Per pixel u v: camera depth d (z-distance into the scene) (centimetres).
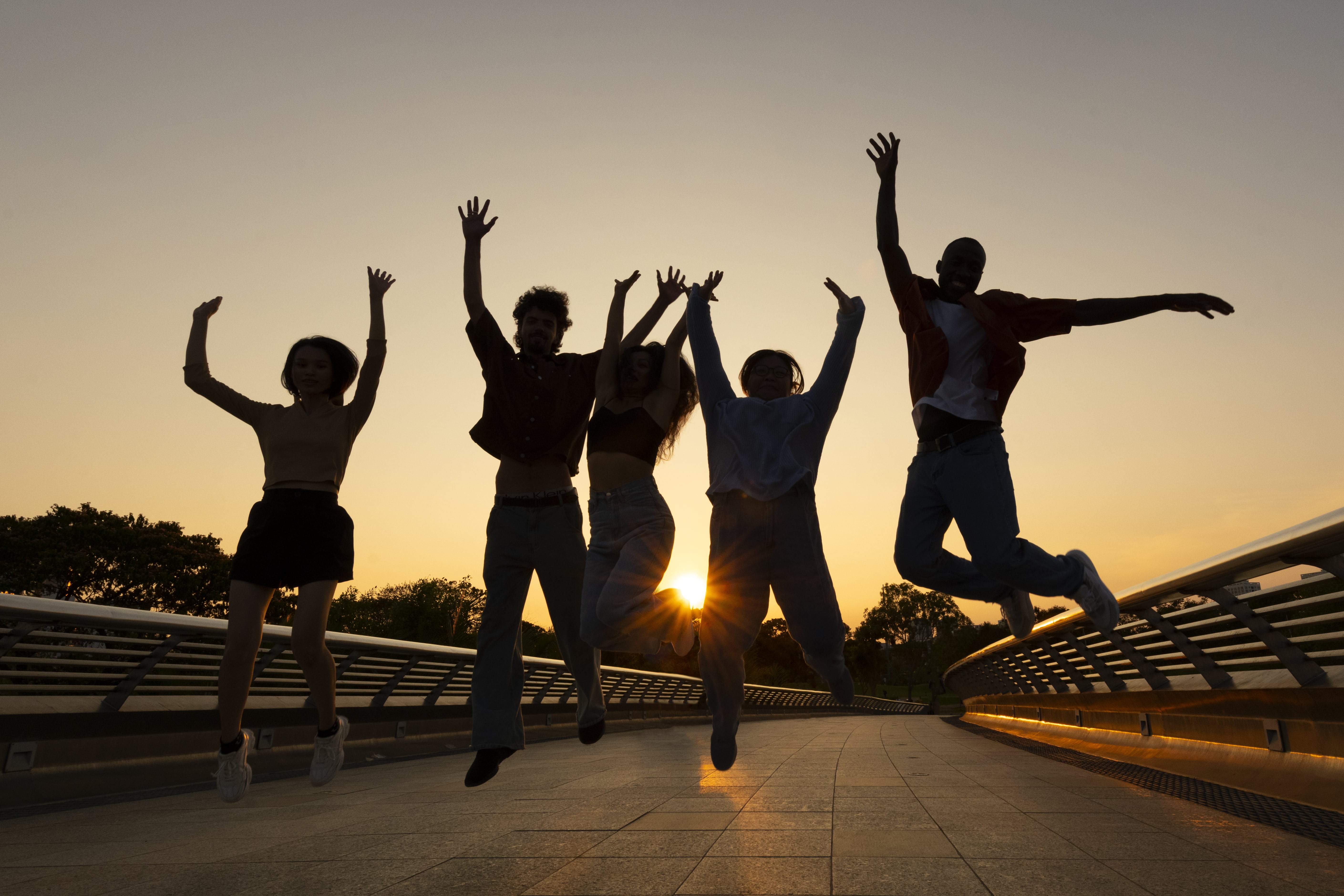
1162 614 604
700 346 351
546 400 395
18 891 237
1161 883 214
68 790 473
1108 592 343
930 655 12262
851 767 622
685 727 2094
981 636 11988
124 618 507
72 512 4341
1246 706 509
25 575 4016
